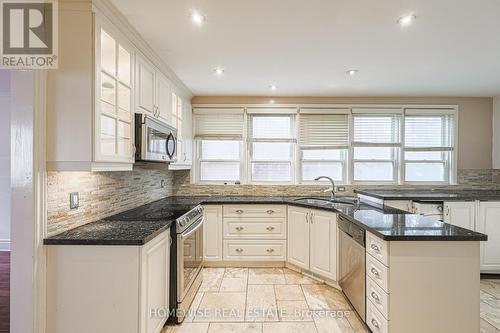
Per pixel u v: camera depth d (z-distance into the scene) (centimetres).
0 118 412
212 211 359
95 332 172
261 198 387
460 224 332
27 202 162
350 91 386
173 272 229
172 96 314
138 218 234
